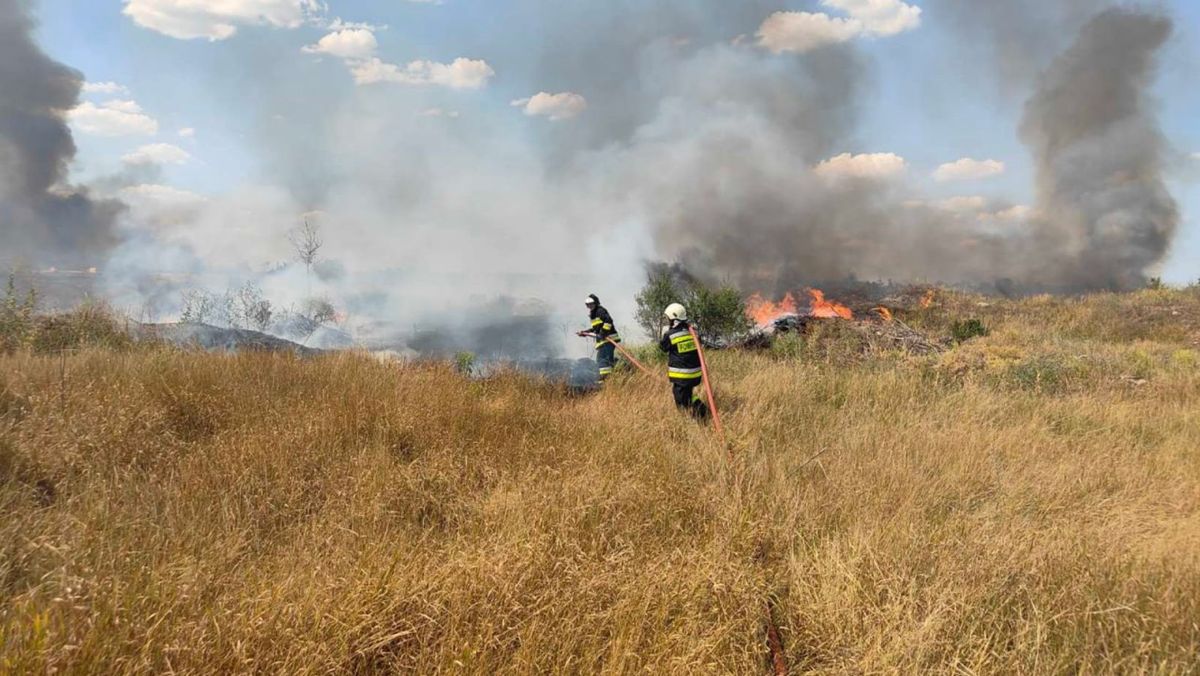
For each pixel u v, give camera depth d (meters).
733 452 5.68
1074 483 5.29
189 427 5.49
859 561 3.55
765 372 8.98
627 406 7.59
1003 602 3.21
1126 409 7.91
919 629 2.96
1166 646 2.90
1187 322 15.60
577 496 4.23
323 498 4.35
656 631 2.92
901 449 5.81
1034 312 16.98
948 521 4.41
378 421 5.59
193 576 2.89
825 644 3.08
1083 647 2.90
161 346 8.60
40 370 6.22
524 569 3.27
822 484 4.98
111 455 4.54
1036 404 8.15
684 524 4.31
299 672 2.43
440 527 4.18
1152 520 4.71
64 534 3.25
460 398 6.60
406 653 2.73
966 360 10.64
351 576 3.04
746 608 3.21
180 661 2.37
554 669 2.62
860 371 9.68
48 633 2.22
